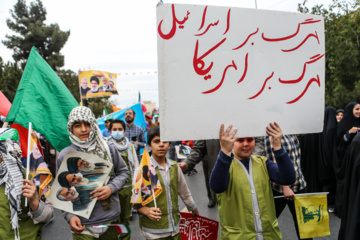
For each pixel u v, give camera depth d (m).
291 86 1.86
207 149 4.14
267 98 1.82
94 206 2.23
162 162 2.60
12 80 18.83
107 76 9.58
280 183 2.09
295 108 1.88
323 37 1.92
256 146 3.54
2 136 2.02
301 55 1.88
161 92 1.67
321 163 4.63
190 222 2.62
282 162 1.95
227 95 1.76
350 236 1.96
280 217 4.24
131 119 5.52
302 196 2.27
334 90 16.16
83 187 2.19
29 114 2.46
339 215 3.93
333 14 16.00
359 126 4.27
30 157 2.11
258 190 2.06
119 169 2.48
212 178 1.97
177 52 1.67
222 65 1.74
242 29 1.77
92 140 2.31
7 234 1.91
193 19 1.69
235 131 1.77
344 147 4.05
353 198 2.05
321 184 4.75
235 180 2.09
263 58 1.81
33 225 2.06
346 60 15.16
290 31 1.86
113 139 3.88
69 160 2.18
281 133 1.84
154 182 2.40
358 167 2.02
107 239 2.36
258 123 1.81
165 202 2.47
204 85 1.72
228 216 2.10
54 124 2.58
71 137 2.27
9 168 1.97
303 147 4.63
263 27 1.81
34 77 2.59
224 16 1.74
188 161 4.09
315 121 1.91
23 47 29.34
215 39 1.73
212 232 2.54
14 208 1.92
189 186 6.34
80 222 2.17
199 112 1.72
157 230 2.42
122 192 3.58
